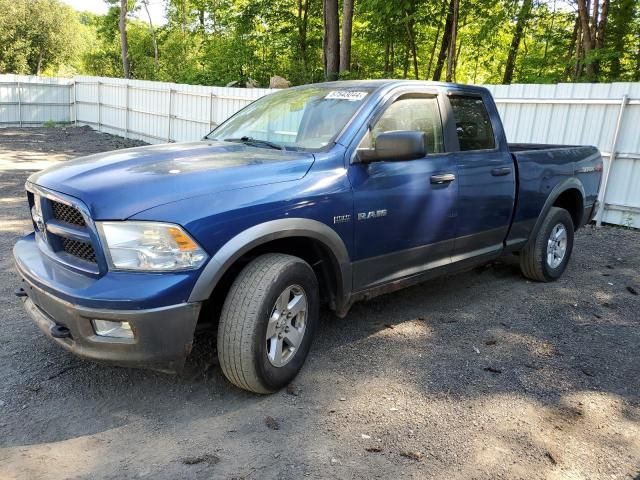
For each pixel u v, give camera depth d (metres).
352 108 3.78
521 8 16.09
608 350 4.01
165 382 3.31
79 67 53.78
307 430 2.86
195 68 26.86
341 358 3.72
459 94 4.53
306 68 20.20
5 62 49.06
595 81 13.74
